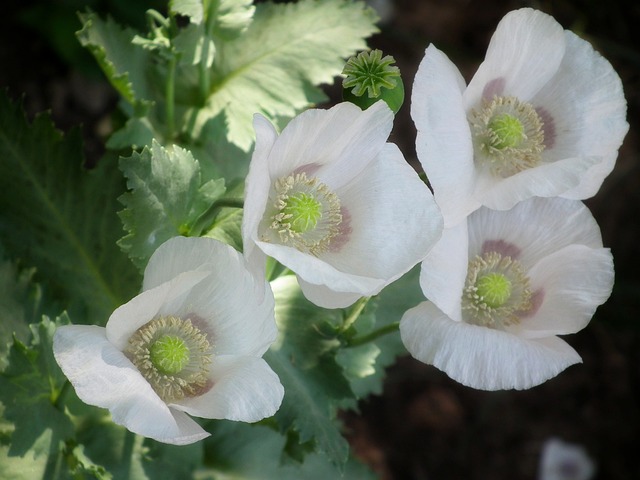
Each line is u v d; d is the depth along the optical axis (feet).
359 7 2.37
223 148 2.40
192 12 2.12
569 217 2.02
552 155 2.04
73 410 2.22
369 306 2.15
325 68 2.33
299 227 1.87
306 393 2.05
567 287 1.97
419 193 1.85
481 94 2.00
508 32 1.91
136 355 1.86
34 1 3.15
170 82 2.26
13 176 2.29
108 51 2.27
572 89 2.02
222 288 1.83
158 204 1.96
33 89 3.26
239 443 2.49
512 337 1.87
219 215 2.02
